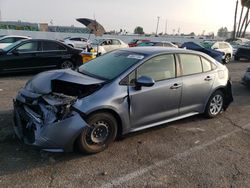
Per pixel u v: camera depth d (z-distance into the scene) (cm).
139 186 352
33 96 414
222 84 608
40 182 349
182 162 417
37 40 1057
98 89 420
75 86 448
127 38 4156
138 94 452
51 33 3881
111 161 408
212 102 605
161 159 422
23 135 414
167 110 507
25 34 3750
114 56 518
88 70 496
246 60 2208
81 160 405
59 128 380
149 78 438
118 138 479
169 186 355
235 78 1212
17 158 402
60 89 451
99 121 419
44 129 379
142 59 473
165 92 490
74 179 359
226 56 1978
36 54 1046
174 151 451
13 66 1005
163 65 499
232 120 616
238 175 389
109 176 370
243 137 526
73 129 387
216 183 367
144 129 517
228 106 680
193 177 378
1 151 420
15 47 1012
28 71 1066
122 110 436
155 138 495
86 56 1174
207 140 501
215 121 603
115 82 436
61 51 1107
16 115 438
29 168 379
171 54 517
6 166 380
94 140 421
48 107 387
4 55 985
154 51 504
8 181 348
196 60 563
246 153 459
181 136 511
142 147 457
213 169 402
